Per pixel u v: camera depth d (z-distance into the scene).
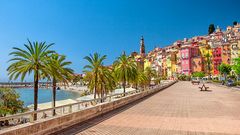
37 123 9.84
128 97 25.48
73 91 151.12
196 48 152.25
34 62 29.11
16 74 28.41
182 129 12.07
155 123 13.70
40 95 119.69
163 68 178.50
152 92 41.94
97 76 44.62
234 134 11.06
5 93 37.09
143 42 183.00
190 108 21.08
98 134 10.92
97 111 16.69
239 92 44.34
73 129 11.98
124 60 53.03
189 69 148.50
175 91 48.19
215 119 15.20
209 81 107.56
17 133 8.59
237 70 74.75
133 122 14.05
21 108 37.91
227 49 125.06
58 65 34.06
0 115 35.50
